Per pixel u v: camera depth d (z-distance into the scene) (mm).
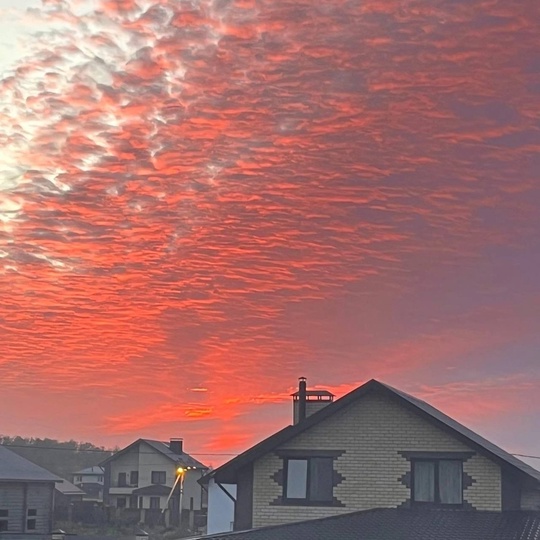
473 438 27016
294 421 33688
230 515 42219
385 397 27406
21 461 52125
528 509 25719
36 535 46031
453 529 21906
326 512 26953
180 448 96562
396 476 26781
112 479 94312
